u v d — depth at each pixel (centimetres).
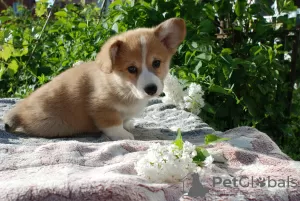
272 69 115
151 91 80
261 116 118
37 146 76
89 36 132
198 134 89
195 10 123
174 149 63
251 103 113
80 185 55
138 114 90
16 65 127
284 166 67
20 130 91
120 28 126
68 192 54
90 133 92
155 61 84
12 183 57
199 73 111
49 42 143
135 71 83
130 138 86
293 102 129
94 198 54
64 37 140
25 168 67
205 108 110
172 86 108
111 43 82
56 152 72
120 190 54
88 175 61
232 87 108
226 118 117
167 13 124
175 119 101
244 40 126
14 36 143
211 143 74
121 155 72
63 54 136
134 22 126
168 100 111
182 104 109
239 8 122
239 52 121
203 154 65
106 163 69
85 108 87
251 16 124
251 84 115
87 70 90
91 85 87
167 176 61
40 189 54
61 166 67
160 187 58
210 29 121
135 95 83
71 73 91
